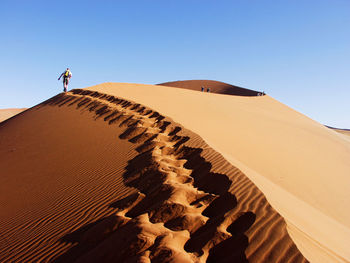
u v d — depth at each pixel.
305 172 12.06
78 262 4.22
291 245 3.74
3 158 11.27
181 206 4.94
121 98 16.39
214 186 6.14
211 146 8.50
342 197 10.42
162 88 26.42
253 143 13.93
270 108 36.69
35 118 16.36
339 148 21.45
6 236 5.57
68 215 5.86
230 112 21.78
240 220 4.57
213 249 4.04
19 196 7.44
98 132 11.46
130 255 4.00
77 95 19.16
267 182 7.53
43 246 4.96
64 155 9.73
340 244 5.03
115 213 5.45
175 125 11.07
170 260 3.69
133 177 6.98
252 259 3.65
